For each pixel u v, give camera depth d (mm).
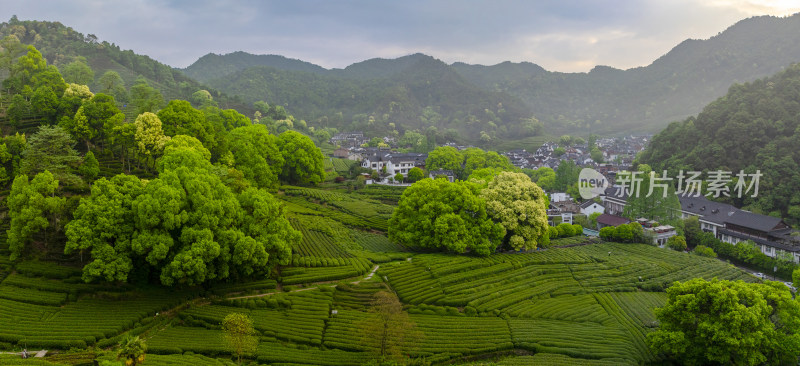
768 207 139125
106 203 61125
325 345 58500
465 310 70938
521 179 104250
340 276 76812
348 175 189125
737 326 56406
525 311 72312
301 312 64562
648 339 63281
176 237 63844
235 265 67812
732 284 61844
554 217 143125
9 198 64688
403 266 83125
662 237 120875
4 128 102625
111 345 52781
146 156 95812
